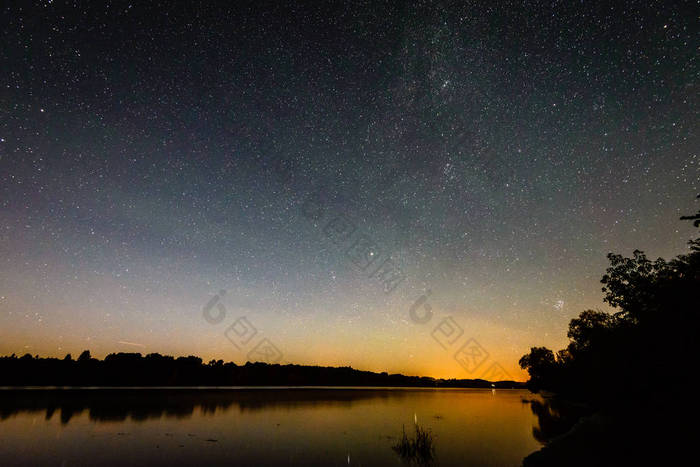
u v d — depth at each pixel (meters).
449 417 34.25
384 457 17.30
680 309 12.48
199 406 37.56
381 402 54.91
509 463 16.22
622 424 17.22
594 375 19.52
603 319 21.94
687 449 11.86
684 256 13.32
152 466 15.09
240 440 20.59
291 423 27.70
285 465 15.68
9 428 22.27
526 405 51.28
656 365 13.34
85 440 19.41
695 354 12.03
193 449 18.03
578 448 15.66
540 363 58.59
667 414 13.61
